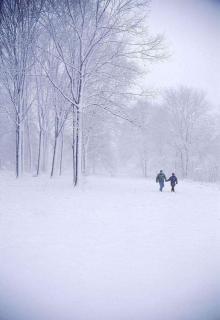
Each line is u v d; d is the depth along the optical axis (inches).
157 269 229.6
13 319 169.0
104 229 345.1
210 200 614.5
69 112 1237.1
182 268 232.1
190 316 174.9
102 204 534.9
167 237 314.0
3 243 287.3
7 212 442.3
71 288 200.8
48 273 220.8
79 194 682.2
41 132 1362.0
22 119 1241.4
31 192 707.4
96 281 209.5
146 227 358.0
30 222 377.4
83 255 255.9
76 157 880.3
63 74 1145.4
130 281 210.7
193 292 197.9
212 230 346.6
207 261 246.2
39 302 183.8
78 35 837.2
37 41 1018.1
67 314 174.7
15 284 204.8
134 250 270.4
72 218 405.7
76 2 808.3
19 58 1095.6
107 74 896.3
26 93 1254.3
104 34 827.4
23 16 988.6
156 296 193.8
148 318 172.6
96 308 180.2
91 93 1003.3
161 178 812.0
